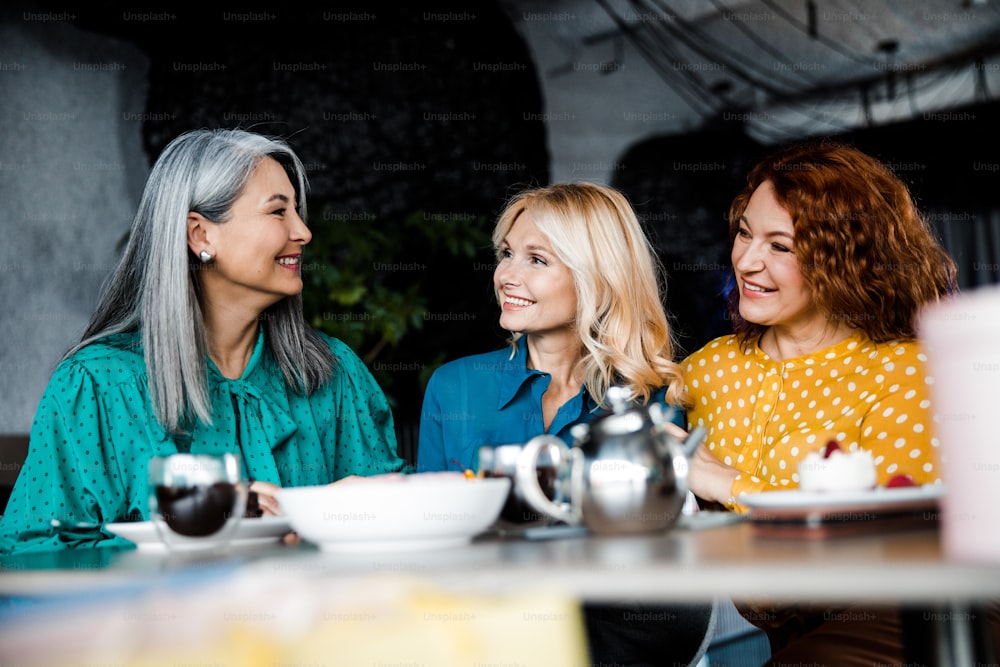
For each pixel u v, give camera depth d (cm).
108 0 420
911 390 152
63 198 422
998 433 51
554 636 62
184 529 99
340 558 83
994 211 764
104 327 168
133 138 446
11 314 403
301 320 181
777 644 146
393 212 495
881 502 86
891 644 106
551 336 180
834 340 165
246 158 165
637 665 129
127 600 61
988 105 738
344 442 185
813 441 155
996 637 107
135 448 157
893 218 161
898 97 744
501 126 538
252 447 164
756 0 652
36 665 53
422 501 85
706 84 707
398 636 60
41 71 418
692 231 700
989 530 51
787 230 160
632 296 177
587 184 183
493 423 177
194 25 446
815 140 174
